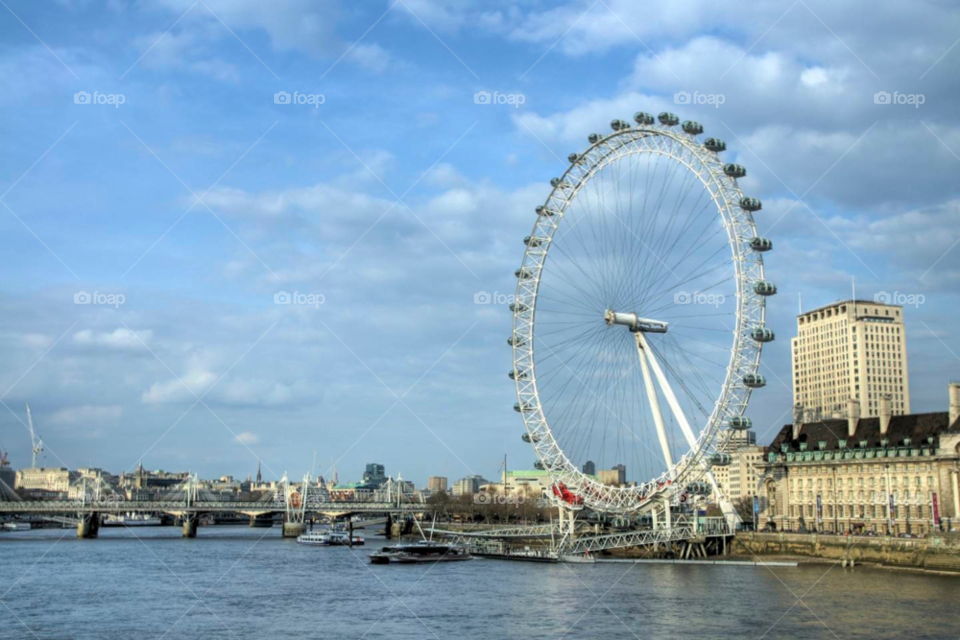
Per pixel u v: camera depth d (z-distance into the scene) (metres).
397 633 142.88
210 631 145.50
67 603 174.88
